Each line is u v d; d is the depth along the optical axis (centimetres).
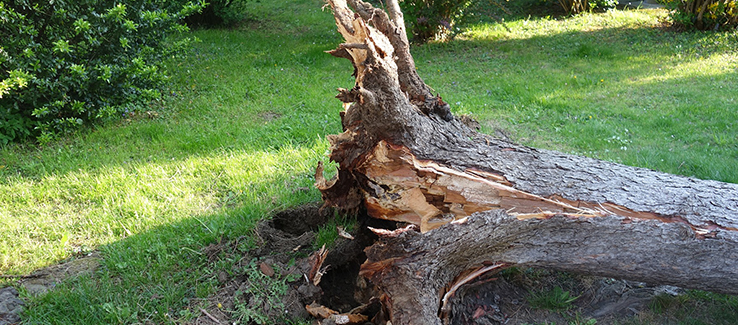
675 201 315
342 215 416
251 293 350
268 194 464
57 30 614
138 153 564
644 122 630
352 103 364
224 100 727
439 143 344
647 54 911
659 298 344
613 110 671
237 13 1205
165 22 721
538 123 643
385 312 322
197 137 598
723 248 297
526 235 315
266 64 898
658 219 308
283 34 1123
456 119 386
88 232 423
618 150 559
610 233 306
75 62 628
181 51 786
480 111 678
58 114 625
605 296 354
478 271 334
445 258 307
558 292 351
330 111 673
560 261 318
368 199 373
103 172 516
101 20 611
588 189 322
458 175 329
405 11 1022
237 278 366
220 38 1068
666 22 1075
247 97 741
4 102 590
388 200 360
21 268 382
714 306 341
